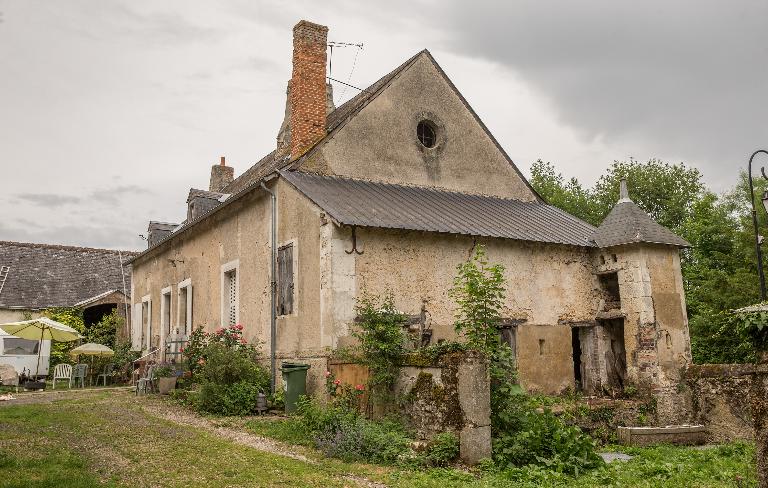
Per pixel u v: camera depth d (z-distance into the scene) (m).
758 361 5.41
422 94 16.39
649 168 32.91
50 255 29.28
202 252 18.22
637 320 14.12
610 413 12.68
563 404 12.61
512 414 8.66
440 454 8.05
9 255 28.19
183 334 19.41
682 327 14.34
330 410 9.60
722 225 24.11
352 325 11.62
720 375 12.63
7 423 9.86
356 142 14.93
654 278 14.30
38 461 7.09
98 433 9.33
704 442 12.12
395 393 9.52
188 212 19.81
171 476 6.80
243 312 15.16
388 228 11.72
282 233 13.57
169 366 16.31
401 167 15.50
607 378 14.67
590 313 14.94
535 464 8.12
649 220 14.99
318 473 7.27
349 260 11.84
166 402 13.67
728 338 18.02
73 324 25.05
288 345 12.89
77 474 6.59
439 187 16.03
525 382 13.40
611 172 33.78
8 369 19.58
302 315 12.46
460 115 16.97
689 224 25.05
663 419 13.22
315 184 13.37
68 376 19.66
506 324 13.38
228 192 21.59
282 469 7.36
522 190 17.67
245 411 11.86
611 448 11.00
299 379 11.77
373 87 17.09
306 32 15.97
